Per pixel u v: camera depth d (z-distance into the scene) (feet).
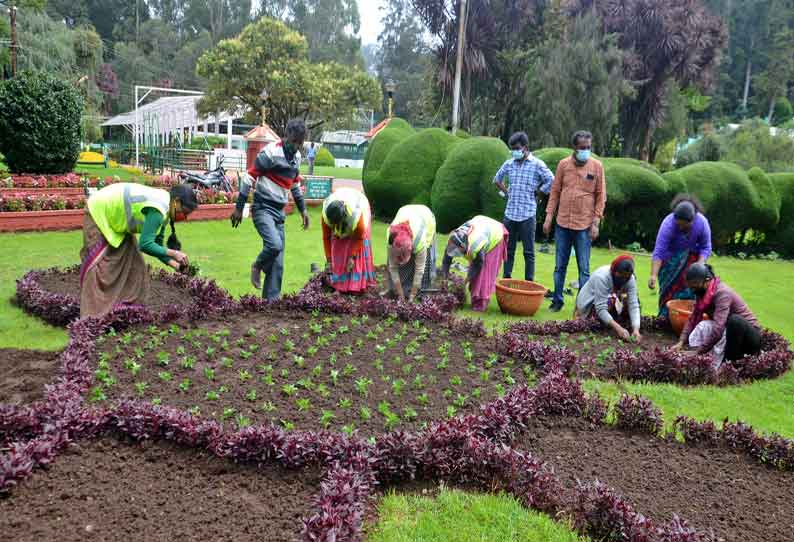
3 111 53.83
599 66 76.69
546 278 33.04
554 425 14.73
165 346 17.87
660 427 14.55
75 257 31.01
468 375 17.21
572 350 20.62
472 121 98.02
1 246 32.94
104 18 258.37
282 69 105.70
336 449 11.85
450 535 10.44
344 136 208.95
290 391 15.07
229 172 83.92
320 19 218.18
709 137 102.53
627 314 23.24
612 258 40.98
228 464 12.00
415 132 56.08
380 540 10.26
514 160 27.40
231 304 21.06
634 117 90.07
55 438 11.87
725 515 11.43
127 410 12.82
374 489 11.59
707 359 18.06
